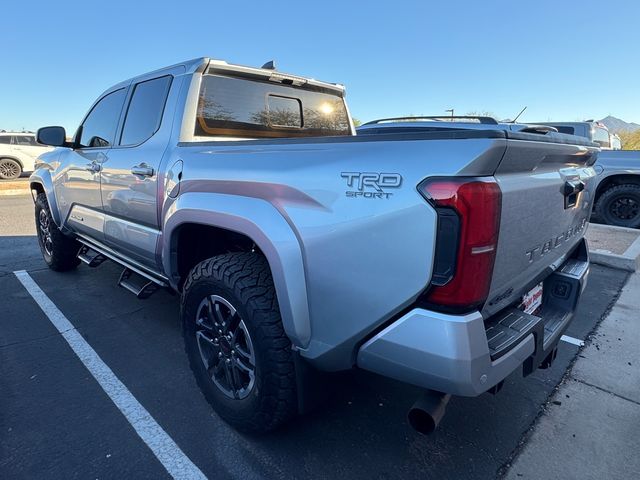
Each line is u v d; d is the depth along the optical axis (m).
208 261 2.21
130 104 3.20
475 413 2.48
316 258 1.73
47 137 3.76
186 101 2.68
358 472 2.04
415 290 1.48
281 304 1.85
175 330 3.46
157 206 2.66
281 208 1.85
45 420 2.35
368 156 1.58
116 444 2.18
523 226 1.66
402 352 1.54
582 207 2.41
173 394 2.62
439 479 2.01
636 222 7.49
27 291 4.31
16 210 9.78
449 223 1.39
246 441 2.23
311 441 2.23
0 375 2.79
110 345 3.21
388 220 1.50
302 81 3.39
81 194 3.75
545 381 2.81
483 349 1.48
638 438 2.29
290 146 1.87
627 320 3.77
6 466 2.02
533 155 1.59
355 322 1.66
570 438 2.29
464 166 1.36
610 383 2.80
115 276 4.79
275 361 1.96
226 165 2.14
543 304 2.41
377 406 2.53
